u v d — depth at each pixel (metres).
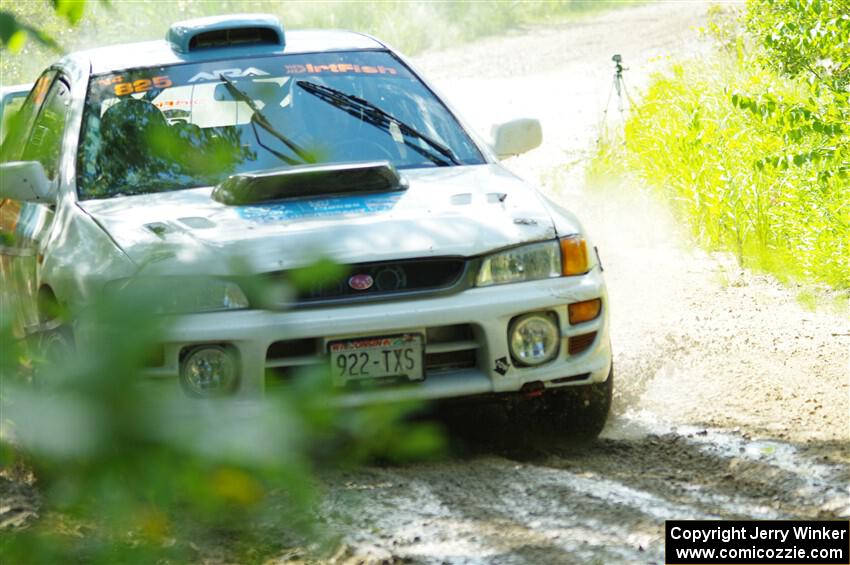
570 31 89.50
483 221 15.92
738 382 19.92
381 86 19.50
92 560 4.44
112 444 3.85
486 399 15.38
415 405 4.66
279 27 20.17
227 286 14.43
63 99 19.19
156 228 15.34
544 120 55.81
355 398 14.76
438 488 14.63
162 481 3.94
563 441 16.91
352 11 88.31
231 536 12.12
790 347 22.11
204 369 14.30
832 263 26.86
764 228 30.03
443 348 15.20
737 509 13.88
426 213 16.05
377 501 14.05
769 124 26.47
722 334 23.23
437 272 15.23
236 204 16.25
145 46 20.27
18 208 18.97
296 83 18.98
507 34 91.94
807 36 25.34
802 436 16.83
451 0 94.06
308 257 4.71
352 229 15.29
